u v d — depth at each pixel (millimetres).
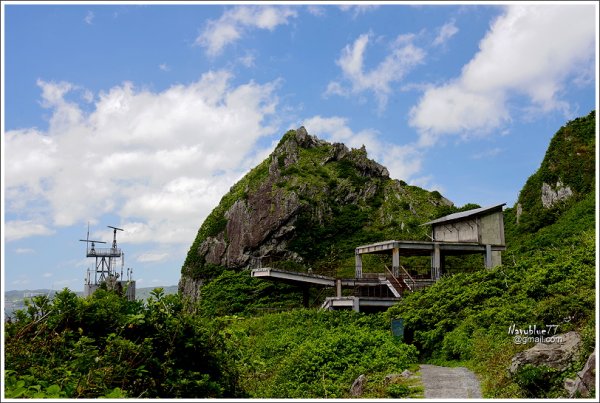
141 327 9430
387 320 24438
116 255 39188
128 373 8508
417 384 13906
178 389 8844
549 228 41812
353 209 69562
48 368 8180
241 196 70188
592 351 11539
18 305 9164
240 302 45750
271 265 61281
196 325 9758
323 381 16281
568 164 47094
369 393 13867
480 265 44344
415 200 72000
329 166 75250
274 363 20297
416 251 35906
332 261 60531
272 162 73812
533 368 11703
